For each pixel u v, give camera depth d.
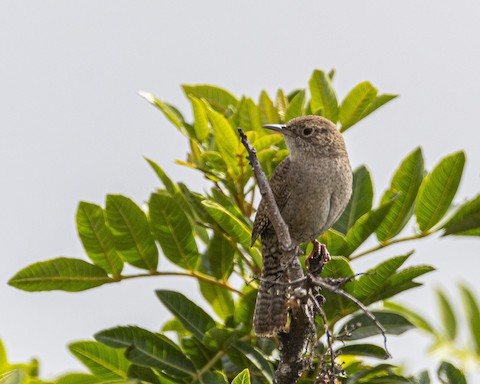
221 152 11.23
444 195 10.77
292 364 8.95
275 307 9.99
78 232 10.66
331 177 11.77
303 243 12.31
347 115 12.44
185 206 11.34
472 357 12.23
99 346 10.48
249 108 12.08
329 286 8.08
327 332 7.97
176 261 10.91
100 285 10.78
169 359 10.08
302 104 12.35
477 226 10.60
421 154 10.93
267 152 11.42
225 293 11.55
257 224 10.67
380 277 10.02
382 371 10.26
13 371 8.48
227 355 10.37
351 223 12.02
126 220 10.68
